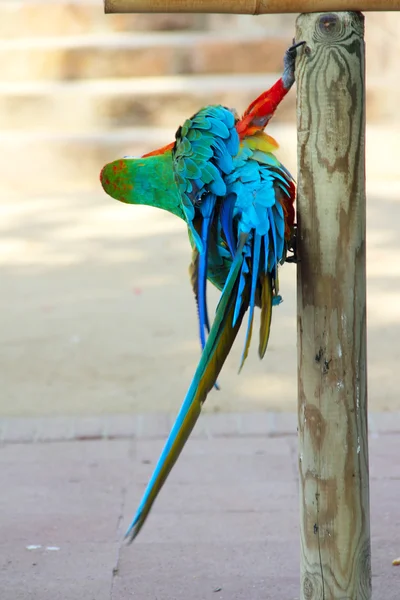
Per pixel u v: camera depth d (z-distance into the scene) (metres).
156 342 10.88
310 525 4.79
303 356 4.63
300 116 4.45
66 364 10.27
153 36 22.34
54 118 20.22
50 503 7.36
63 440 8.48
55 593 6.10
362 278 4.55
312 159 4.43
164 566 6.41
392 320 11.43
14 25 22.38
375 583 6.14
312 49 4.36
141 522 4.02
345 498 4.71
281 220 4.23
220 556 6.53
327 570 4.79
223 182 4.32
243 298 4.23
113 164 4.86
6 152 19.06
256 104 4.57
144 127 20.20
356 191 4.46
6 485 7.67
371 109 20.17
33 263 14.20
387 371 9.86
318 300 4.53
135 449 8.29
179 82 20.95
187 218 4.48
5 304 12.39
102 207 17.44
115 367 10.16
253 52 21.52
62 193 18.61
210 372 4.16
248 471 7.84
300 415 4.73
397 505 7.19
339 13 4.33
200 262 4.36
